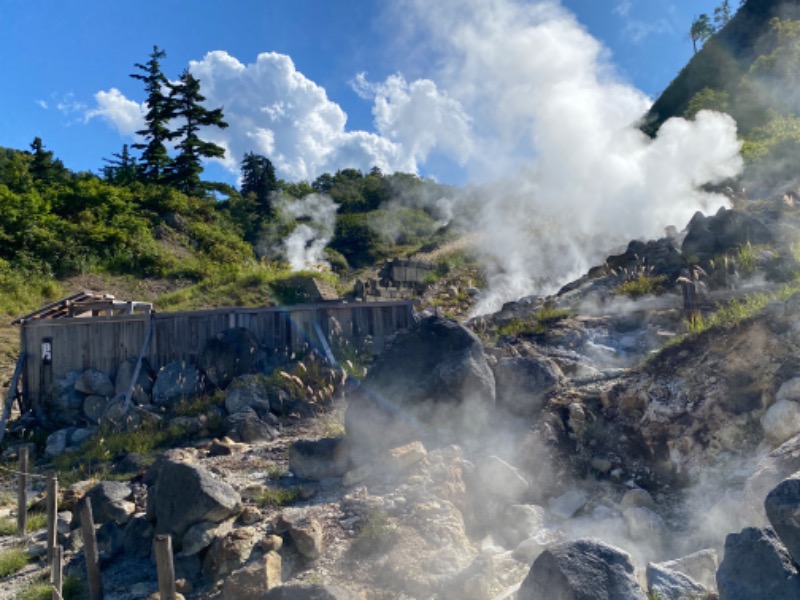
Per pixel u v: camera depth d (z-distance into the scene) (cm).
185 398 1294
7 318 2239
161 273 2886
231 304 2208
